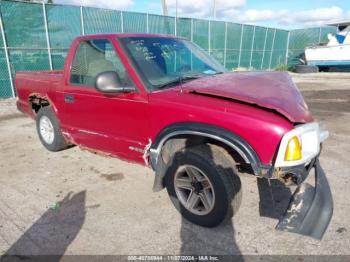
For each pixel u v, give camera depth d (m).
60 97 4.39
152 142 3.27
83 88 3.96
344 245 2.77
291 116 2.62
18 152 5.47
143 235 3.01
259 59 25.70
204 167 2.83
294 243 2.83
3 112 9.25
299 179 2.66
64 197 3.79
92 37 3.84
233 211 2.85
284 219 2.74
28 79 5.28
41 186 4.10
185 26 18.33
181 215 3.32
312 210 2.79
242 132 2.63
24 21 11.85
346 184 3.93
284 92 3.07
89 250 2.81
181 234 3.01
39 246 2.88
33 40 12.22
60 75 4.81
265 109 2.69
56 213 3.43
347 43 20.86
